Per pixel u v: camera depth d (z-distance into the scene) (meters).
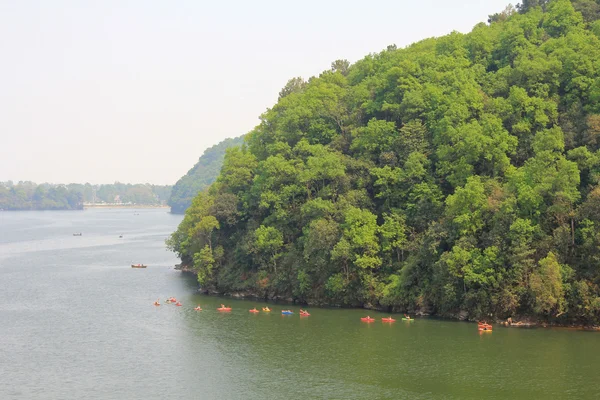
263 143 179.25
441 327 113.25
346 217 132.25
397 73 156.12
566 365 90.25
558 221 111.88
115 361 97.94
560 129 123.44
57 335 113.94
